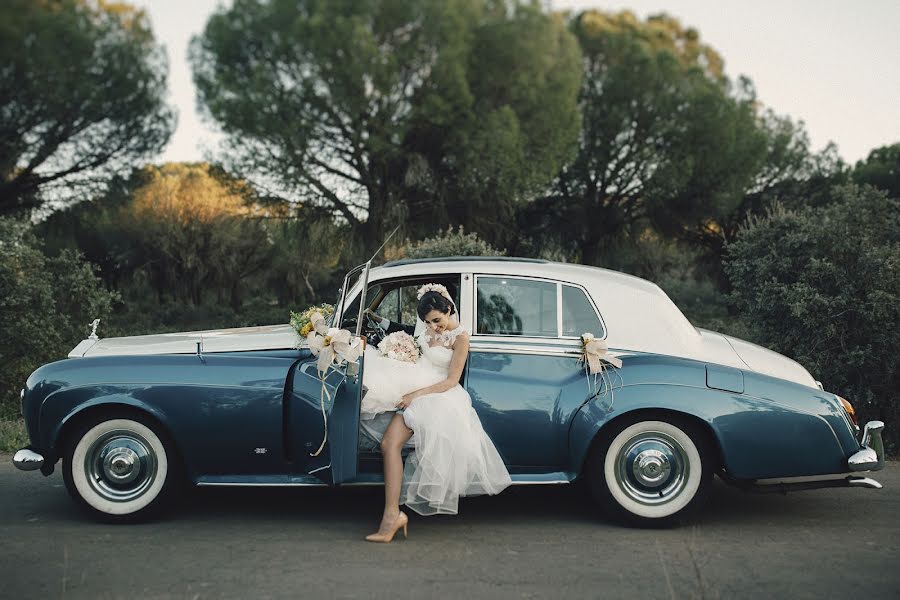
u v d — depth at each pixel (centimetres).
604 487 449
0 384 922
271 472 450
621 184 2661
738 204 2719
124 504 447
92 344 494
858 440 453
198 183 2431
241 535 430
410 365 440
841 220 750
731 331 1152
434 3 2042
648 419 445
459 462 418
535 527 452
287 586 351
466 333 444
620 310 468
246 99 1966
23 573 366
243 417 440
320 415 440
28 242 1004
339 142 2116
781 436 437
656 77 2555
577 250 2736
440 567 379
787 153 2844
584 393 443
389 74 1959
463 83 2042
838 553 407
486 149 2056
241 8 2000
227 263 2373
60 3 1978
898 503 516
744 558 398
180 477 452
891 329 708
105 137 2116
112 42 2042
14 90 1941
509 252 2578
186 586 350
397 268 484
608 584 358
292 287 2466
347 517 471
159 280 2369
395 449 425
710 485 451
